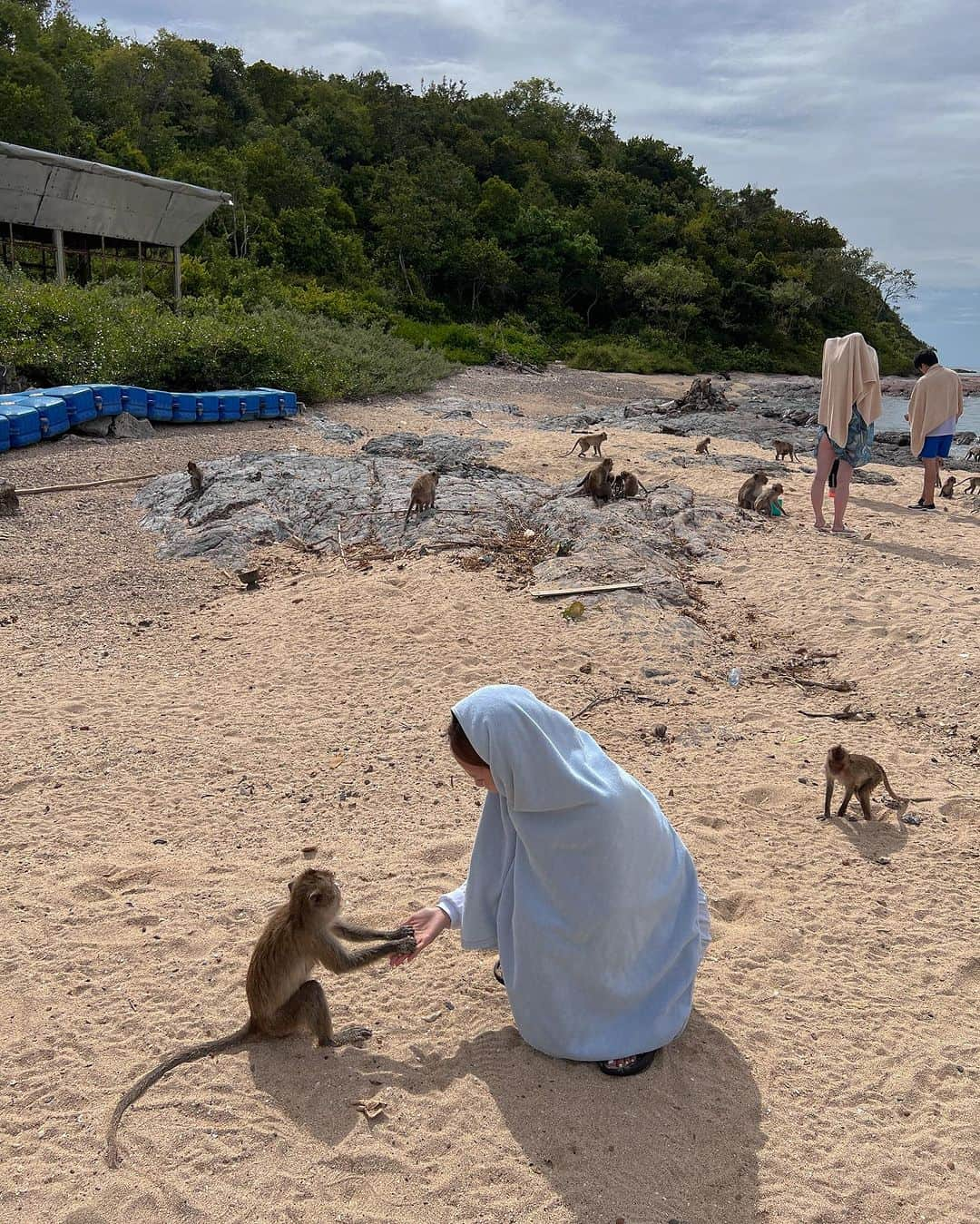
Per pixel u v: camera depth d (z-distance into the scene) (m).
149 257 44.28
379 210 73.38
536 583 11.21
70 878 5.59
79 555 12.58
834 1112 3.96
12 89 50.66
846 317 88.44
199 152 69.12
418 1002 4.54
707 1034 4.35
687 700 8.56
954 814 6.64
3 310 24.31
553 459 17.72
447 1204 3.45
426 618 10.05
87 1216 3.38
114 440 19.66
